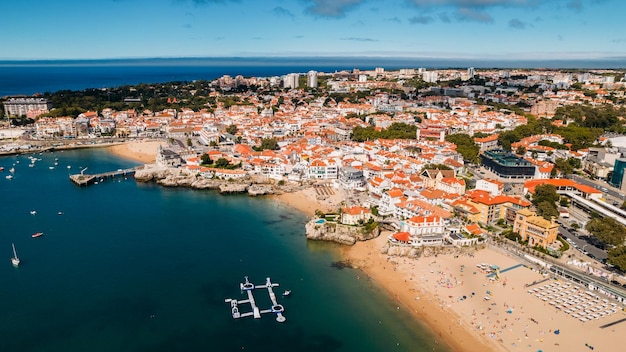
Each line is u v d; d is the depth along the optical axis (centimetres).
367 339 15700
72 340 15350
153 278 19538
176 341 15412
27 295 18062
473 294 18150
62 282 19112
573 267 19850
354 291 18738
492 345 15162
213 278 19625
